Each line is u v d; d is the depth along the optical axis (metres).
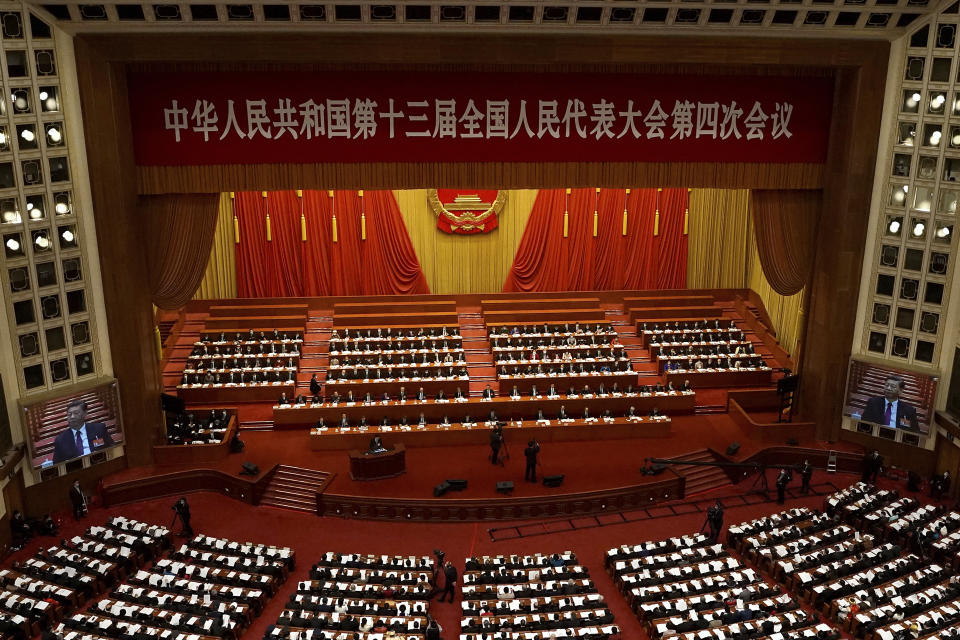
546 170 22.98
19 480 21.31
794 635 16.05
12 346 21.00
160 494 23.11
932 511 21.12
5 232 20.50
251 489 22.69
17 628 16.58
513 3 20.20
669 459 23.88
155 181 22.22
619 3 20.34
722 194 32.97
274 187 22.50
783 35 21.88
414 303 32.16
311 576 18.53
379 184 22.75
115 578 18.78
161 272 23.38
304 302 32.34
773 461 24.81
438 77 22.06
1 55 19.69
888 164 23.16
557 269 33.19
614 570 19.02
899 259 23.47
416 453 24.75
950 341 22.86
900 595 17.44
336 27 20.78
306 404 26.23
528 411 26.38
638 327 31.17
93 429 22.47
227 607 17.14
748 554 19.56
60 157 21.05
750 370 28.73
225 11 20.12
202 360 28.45
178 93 21.66
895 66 22.55
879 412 24.27
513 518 22.03
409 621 16.73
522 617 16.75
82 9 19.91
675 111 22.84
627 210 32.72
